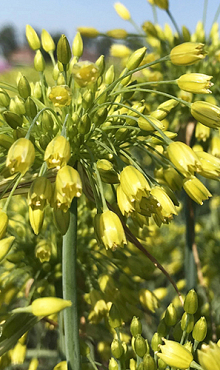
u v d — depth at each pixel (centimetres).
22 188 25
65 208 22
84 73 22
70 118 24
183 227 51
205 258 45
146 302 29
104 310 29
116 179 25
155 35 35
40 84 27
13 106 25
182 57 24
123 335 30
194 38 36
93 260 32
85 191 26
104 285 29
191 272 37
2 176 25
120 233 22
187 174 23
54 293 33
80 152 25
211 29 36
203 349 23
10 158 21
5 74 120
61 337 32
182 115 36
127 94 27
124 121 26
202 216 54
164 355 23
